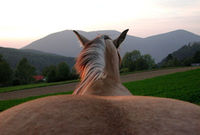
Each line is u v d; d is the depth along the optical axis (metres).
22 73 76.31
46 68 74.31
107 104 1.07
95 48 2.27
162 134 0.84
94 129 0.85
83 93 1.95
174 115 0.98
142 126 0.88
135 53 75.81
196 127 0.90
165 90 20.83
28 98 23.05
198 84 22.73
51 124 0.90
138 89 23.58
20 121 0.95
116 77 2.46
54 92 29.67
